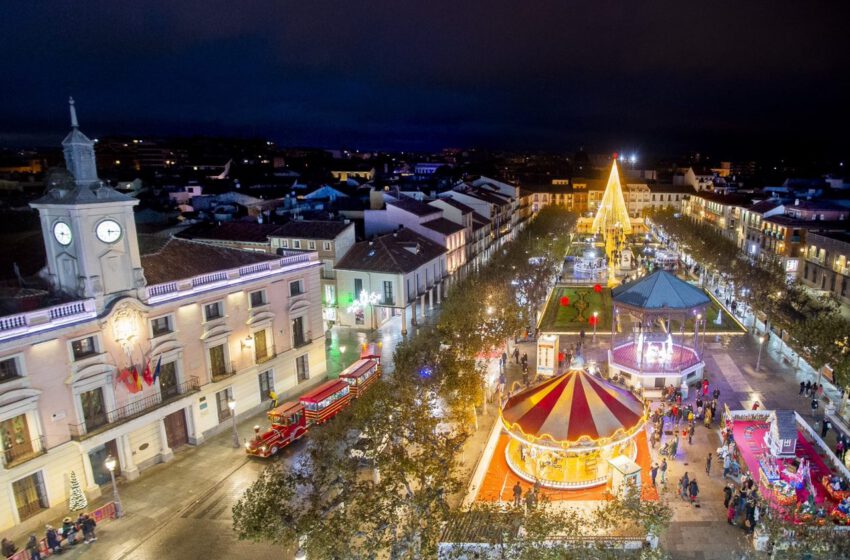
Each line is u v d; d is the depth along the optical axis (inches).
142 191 4938.5
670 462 1439.5
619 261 4072.3
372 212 3238.2
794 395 1844.2
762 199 4864.7
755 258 3405.5
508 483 1389.0
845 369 1601.9
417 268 2674.7
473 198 4158.5
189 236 2974.9
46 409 1270.9
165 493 1385.3
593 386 1443.2
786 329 2098.9
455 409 1471.5
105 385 1385.3
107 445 1413.6
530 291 2787.9
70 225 1352.1
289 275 1915.6
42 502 1279.5
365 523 1026.1
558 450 1336.1
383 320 2731.3
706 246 3757.4
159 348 1507.1
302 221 2854.3
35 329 1240.2
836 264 2760.8
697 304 2009.1
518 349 2300.7
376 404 1315.2
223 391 1716.3
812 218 3501.5
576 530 919.0
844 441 1487.5
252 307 1788.9
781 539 946.7
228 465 1510.8
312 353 2039.9
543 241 3914.9
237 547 1192.8
